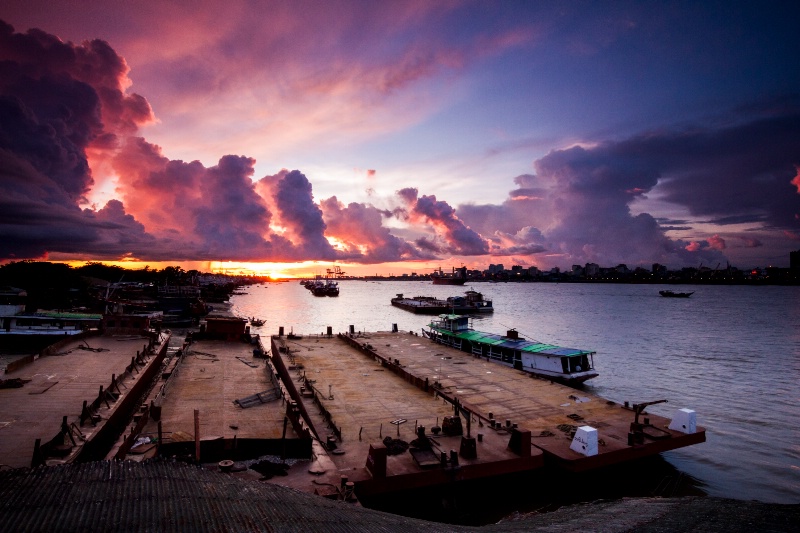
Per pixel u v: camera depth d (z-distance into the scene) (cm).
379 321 12581
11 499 659
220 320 5781
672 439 2697
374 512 932
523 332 9919
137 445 2247
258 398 3186
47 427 2569
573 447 2558
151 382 4331
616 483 2791
